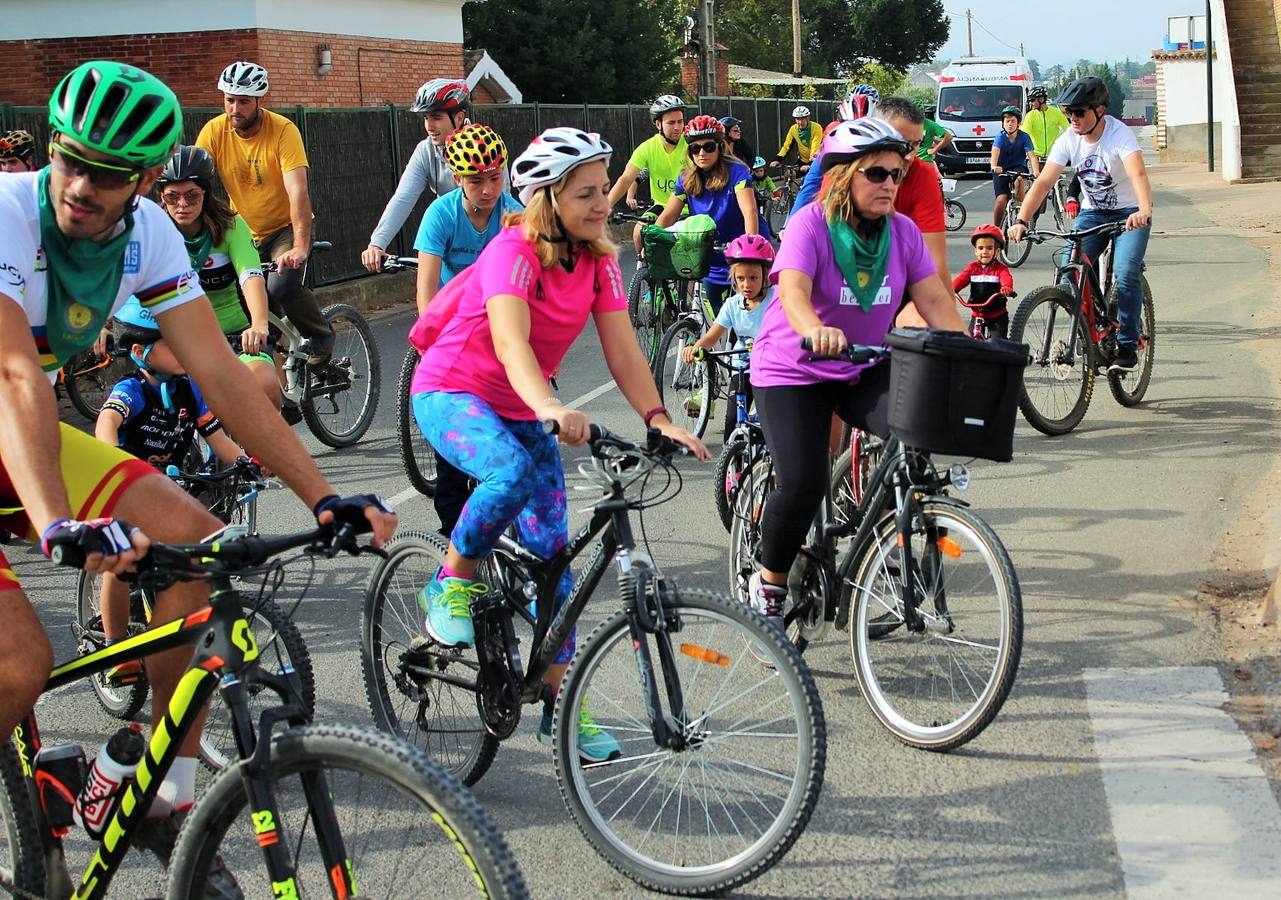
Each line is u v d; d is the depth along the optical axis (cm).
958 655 442
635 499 349
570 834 375
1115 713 431
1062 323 785
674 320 959
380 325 1377
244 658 259
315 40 1873
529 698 378
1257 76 2917
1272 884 333
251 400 309
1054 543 601
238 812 259
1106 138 800
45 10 1819
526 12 3134
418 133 1630
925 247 452
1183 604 522
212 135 820
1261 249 1614
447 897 336
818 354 395
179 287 312
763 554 429
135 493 301
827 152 430
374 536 267
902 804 381
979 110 3475
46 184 288
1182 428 793
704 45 3397
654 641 341
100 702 465
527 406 392
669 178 1017
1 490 312
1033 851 353
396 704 427
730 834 360
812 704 324
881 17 6800
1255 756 398
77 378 938
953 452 382
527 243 370
